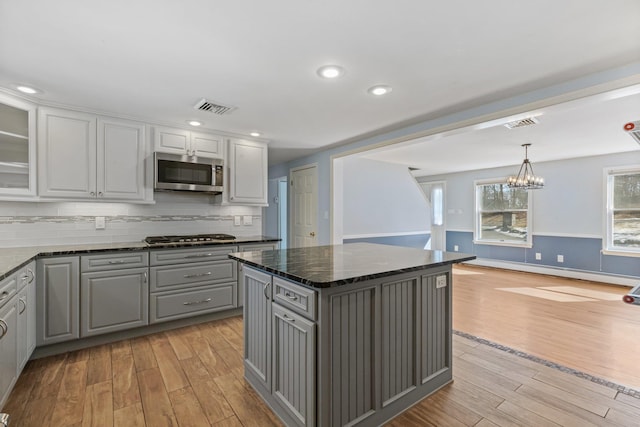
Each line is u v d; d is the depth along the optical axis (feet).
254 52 6.45
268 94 8.61
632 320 11.29
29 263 7.43
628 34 5.81
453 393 6.82
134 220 11.34
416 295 6.47
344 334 5.32
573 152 16.85
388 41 6.07
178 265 10.28
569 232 18.83
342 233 15.88
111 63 6.88
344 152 14.73
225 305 11.17
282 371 5.95
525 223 20.85
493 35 5.87
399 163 20.21
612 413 6.10
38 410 6.14
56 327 8.38
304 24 5.53
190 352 8.70
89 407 6.26
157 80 7.73
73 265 8.63
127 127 10.37
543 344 9.25
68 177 9.36
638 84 6.85
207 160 11.97
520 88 8.21
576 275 18.45
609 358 8.37
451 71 7.29
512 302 13.58
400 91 8.40
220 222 13.15
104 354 8.55
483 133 12.88
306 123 11.24
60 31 5.65
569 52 6.45
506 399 6.59
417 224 21.29
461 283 17.29
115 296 9.23
